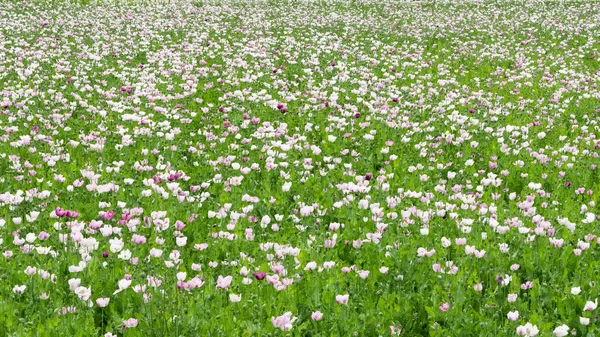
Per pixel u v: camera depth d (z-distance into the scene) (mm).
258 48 18812
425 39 22938
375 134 11398
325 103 12805
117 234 6809
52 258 6316
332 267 6316
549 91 15609
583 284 6199
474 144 10547
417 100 14312
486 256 6652
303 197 8492
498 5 34656
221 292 5832
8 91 12516
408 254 6695
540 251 6797
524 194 9000
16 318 5227
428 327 5582
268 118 12203
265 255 6605
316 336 5250
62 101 12203
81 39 19859
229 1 34344
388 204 7805
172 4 32188
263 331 5195
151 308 5289
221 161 9445
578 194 9039
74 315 5328
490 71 18219
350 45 20750
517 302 5828
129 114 11289
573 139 11734
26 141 9406
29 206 7488
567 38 23438
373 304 5742
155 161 9656
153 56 17031
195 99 12859
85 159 9617
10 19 23016
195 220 7559
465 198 8102
